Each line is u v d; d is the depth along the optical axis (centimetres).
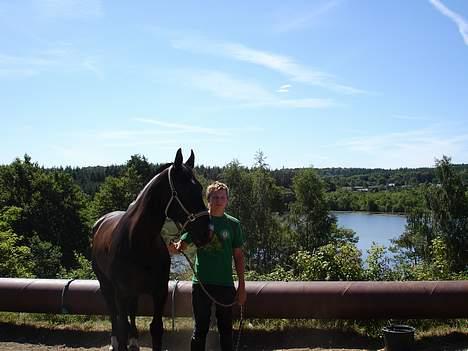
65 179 4744
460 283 663
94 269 612
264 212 3759
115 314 599
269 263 3756
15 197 4294
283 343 682
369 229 6250
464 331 695
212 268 454
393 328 632
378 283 677
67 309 732
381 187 13175
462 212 3916
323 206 4134
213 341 682
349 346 664
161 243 518
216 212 464
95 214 5047
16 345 696
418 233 4006
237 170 3812
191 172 474
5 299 741
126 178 5309
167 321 771
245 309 684
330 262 866
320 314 673
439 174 4034
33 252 3531
